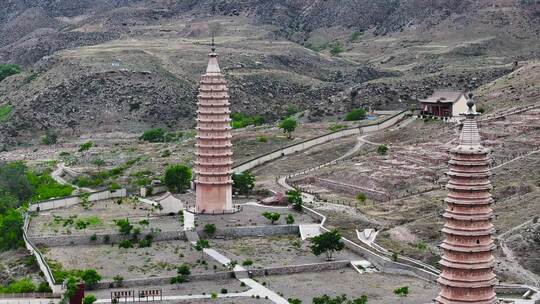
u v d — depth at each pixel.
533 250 176.75
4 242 198.50
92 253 190.50
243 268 179.38
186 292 167.38
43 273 179.00
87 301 156.38
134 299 162.62
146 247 195.62
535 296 158.62
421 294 163.00
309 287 169.75
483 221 126.75
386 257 181.00
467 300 127.19
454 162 126.69
